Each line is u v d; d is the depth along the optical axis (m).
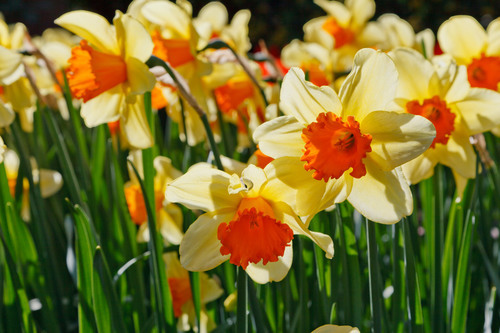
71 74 0.76
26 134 1.27
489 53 0.87
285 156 0.68
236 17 1.07
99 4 3.12
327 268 0.77
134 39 0.76
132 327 0.89
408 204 0.67
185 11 0.85
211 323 0.88
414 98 0.76
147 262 1.01
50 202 1.15
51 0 3.81
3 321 0.86
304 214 0.68
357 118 0.68
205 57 0.89
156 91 0.90
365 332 0.83
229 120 1.12
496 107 0.76
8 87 0.92
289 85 0.67
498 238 0.99
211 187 0.68
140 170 0.89
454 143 0.77
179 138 1.09
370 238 0.69
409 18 3.09
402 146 0.67
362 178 0.68
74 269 0.97
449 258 0.81
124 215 0.87
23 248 0.87
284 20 3.26
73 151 1.19
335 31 1.30
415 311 0.74
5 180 0.80
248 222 0.68
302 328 0.77
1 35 0.92
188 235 0.69
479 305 0.90
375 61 0.66
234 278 0.83
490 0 3.00
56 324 0.86
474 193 0.77
